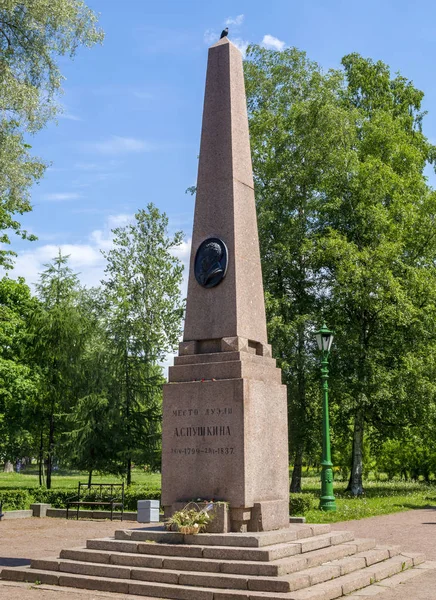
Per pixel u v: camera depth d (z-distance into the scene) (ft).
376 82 120.78
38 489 77.20
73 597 28.19
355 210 100.48
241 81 41.93
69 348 101.45
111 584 29.78
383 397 91.86
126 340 101.55
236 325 36.96
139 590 28.91
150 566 30.83
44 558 34.01
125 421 96.43
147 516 57.36
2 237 107.14
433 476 155.02
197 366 36.83
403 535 48.96
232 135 39.86
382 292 90.79
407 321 93.50
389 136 105.40
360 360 95.20
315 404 102.53
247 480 33.86
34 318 103.14
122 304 108.27
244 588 27.50
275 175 103.60
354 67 121.29
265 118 107.45
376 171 100.27
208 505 33.35
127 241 136.15
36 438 110.73
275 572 27.94
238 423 34.53
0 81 66.59
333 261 96.43
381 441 107.86
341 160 98.63
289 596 25.90
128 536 33.88
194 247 39.40
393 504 77.20
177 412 36.42
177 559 30.30
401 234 99.45
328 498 66.44
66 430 99.76
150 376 102.42
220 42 41.73
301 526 36.22
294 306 99.81
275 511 34.76
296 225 101.35
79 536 50.06
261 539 30.96
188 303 38.81
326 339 68.69
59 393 101.19
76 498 71.20
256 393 35.60
